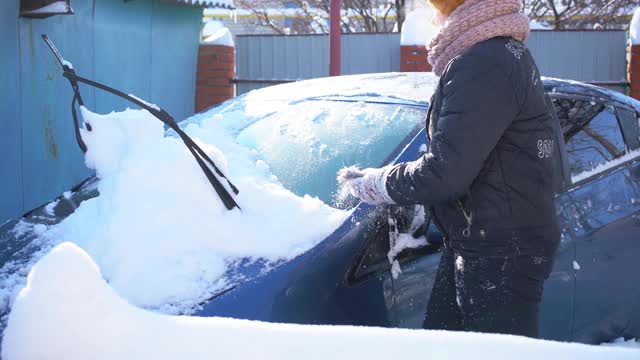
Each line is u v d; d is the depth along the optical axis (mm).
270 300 2189
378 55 10922
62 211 2920
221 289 2211
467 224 2201
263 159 2850
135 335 1309
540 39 10789
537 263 2182
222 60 9508
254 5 17766
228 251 2324
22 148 5496
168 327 1327
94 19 6680
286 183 2697
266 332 1322
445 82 2135
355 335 1321
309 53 11078
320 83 3512
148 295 2160
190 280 2221
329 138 2871
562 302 2922
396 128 2818
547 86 3209
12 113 5352
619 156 3350
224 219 2393
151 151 2529
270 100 3352
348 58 11016
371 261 2404
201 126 3143
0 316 2170
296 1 17375
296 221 2424
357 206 2508
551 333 2900
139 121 2580
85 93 6520
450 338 1323
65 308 1298
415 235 2529
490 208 2150
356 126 2891
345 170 2369
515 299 2176
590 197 3094
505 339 1335
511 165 2135
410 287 2467
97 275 1354
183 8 8859
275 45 11156
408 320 2455
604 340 3133
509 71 2092
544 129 2172
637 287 3188
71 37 6242
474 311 2221
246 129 3092
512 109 2090
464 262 2236
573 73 10797
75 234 2531
